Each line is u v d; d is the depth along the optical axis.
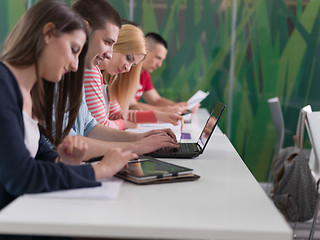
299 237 2.91
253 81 4.22
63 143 1.36
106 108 2.68
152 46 3.73
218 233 0.92
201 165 1.56
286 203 2.77
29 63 1.28
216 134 2.34
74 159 1.37
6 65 1.25
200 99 3.49
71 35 1.27
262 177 4.32
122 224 0.93
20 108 1.23
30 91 1.41
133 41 2.51
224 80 4.23
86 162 1.57
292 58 4.18
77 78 1.54
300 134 2.77
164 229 0.92
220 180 1.33
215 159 1.68
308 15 4.13
